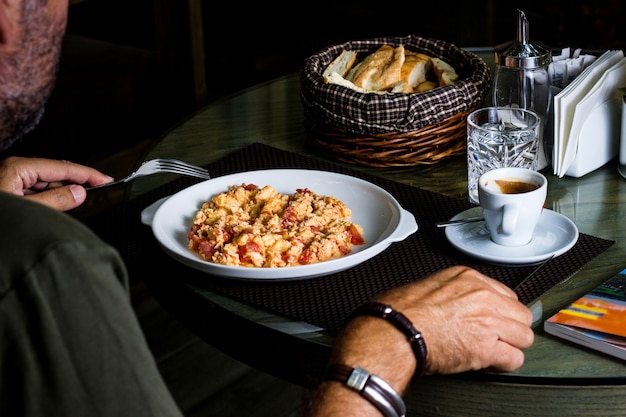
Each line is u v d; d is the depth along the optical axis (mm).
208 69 3805
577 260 1159
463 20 3414
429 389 996
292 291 1119
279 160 1522
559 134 1388
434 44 1675
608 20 3312
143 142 2729
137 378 642
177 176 1490
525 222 1163
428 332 928
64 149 2678
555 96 1378
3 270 611
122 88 2793
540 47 1446
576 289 1098
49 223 635
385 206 1277
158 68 2854
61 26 768
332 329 1035
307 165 1499
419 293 972
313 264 1112
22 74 742
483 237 1214
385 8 4352
